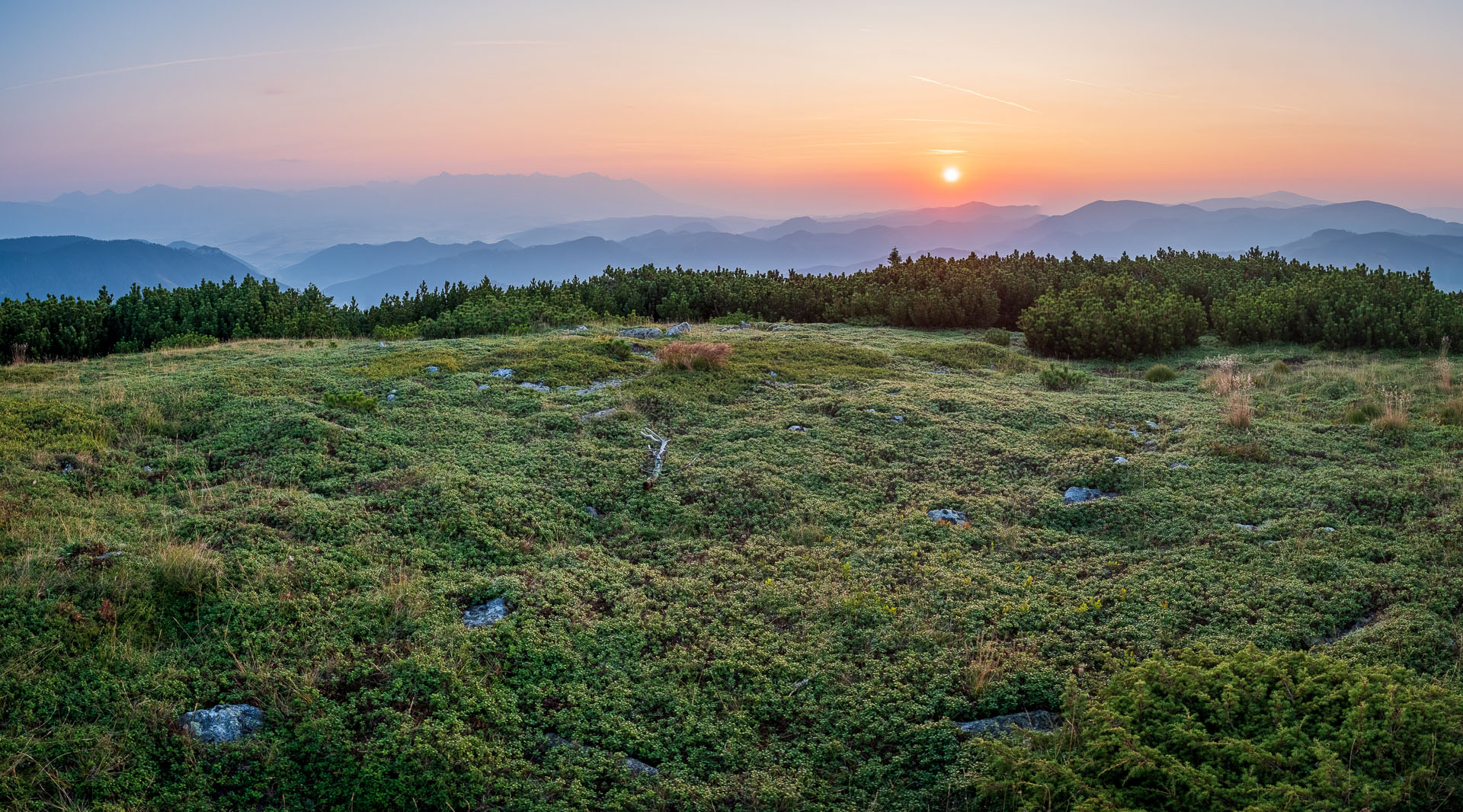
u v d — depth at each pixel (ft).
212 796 19.10
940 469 42.86
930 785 20.90
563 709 23.35
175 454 38.60
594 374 58.95
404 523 32.81
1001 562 32.40
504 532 33.17
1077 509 36.91
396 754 20.39
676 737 22.63
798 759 21.98
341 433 42.09
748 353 68.54
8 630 22.35
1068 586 30.19
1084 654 25.58
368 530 31.91
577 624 27.14
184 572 25.72
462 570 30.04
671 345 63.62
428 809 19.67
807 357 68.85
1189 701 20.25
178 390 48.62
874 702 23.99
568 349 65.00
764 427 48.21
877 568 31.73
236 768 19.79
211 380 51.11
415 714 21.89
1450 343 67.15
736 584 30.73
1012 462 43.62
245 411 44.91
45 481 33.19
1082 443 46.29
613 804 19.99
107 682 21.33
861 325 100.01
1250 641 24.81
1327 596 27.78
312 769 20.06
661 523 36.37
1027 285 103.96
